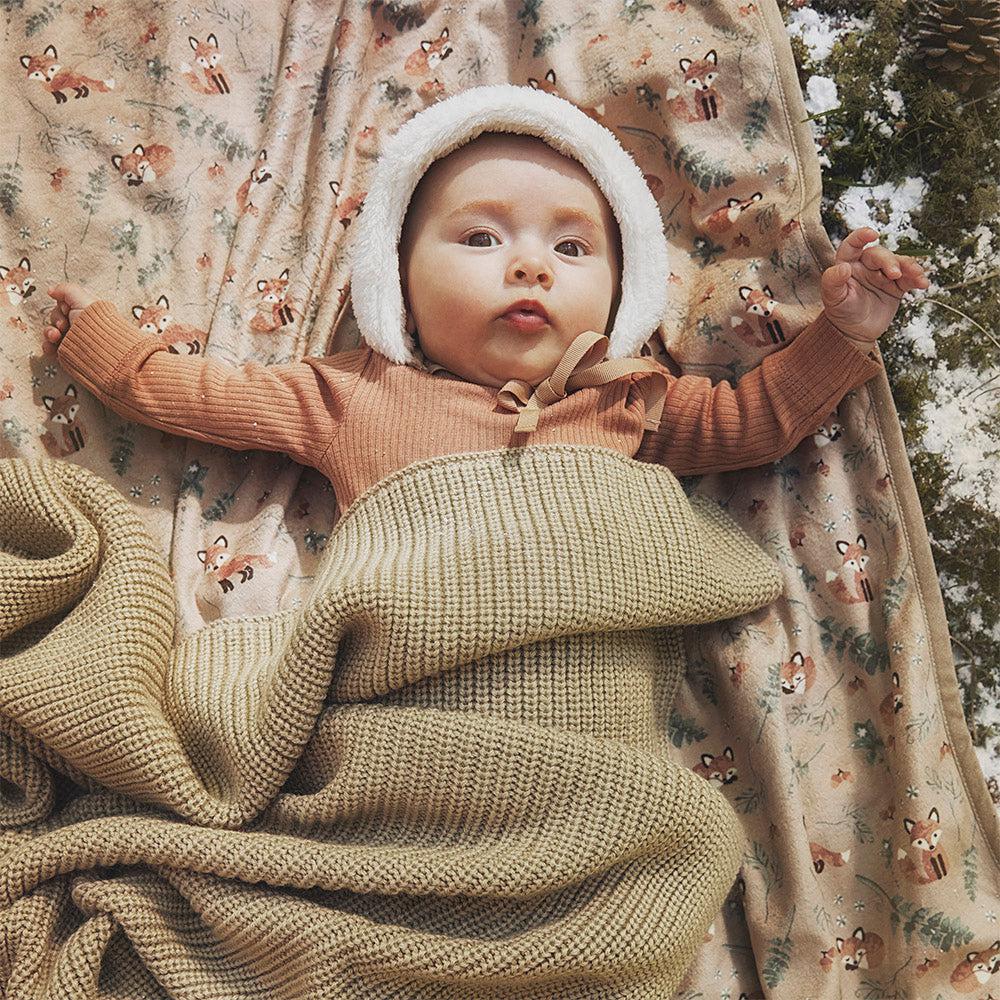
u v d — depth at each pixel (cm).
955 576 164
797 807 147
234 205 165
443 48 167
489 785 126
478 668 131
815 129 171
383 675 130
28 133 161
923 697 148
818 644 155
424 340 150
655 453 157
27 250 159
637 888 128
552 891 127
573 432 145
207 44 166
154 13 164
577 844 124
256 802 132
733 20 160
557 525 133
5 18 162
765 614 154
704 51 160
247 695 136
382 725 129
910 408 166
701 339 159
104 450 157
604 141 151
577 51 163
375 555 137
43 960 126
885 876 149
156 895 128
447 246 146
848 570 155
